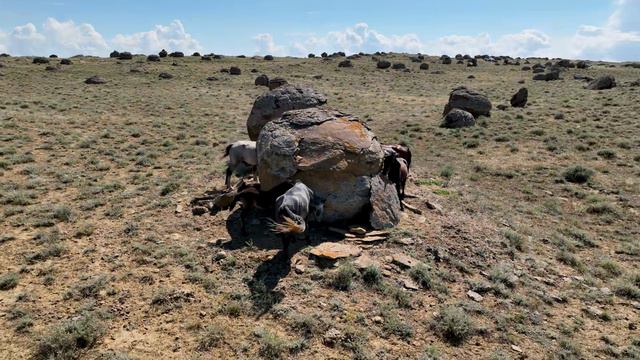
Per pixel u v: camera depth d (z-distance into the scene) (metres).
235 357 7.22
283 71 91.62
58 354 7.04
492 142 28.17
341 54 135.25
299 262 10.32
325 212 12.05
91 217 13.12
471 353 7.74
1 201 13.96
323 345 7.66
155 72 80.19
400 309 8.90
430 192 16.66
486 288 9.89
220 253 10.62
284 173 12.04
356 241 11.46
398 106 50.31
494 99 54.12
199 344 7.49
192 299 8.80
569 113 37.50
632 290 10.35
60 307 8.45
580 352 7.97
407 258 10.75
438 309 8.97
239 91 64.38
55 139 24.58
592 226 15.22
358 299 9.08
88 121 32.59
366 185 12.27
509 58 137.62
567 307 9.65
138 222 12.71
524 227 14.03
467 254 11.47
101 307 8.45
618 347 8.27
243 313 8.45
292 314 8.37
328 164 11.97
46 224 12.35
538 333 8.48
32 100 42.25
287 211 9.58
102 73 76.00
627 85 57.25
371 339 7.88
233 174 17.83
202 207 13.48
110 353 7.14
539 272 11.12
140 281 9.47
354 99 56.44
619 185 19.27
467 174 21.03
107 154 21.78
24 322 7.83
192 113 41.12
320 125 12.84
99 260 10.40
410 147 27.86
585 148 25.36
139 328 7.92
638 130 28.81
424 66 100.38
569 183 19.81
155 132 29.69
